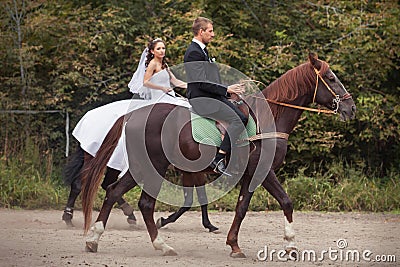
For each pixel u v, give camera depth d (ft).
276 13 65.62
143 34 63.93
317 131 61.98
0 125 60.80
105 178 41.45
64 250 32.45
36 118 63.41
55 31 64.28
